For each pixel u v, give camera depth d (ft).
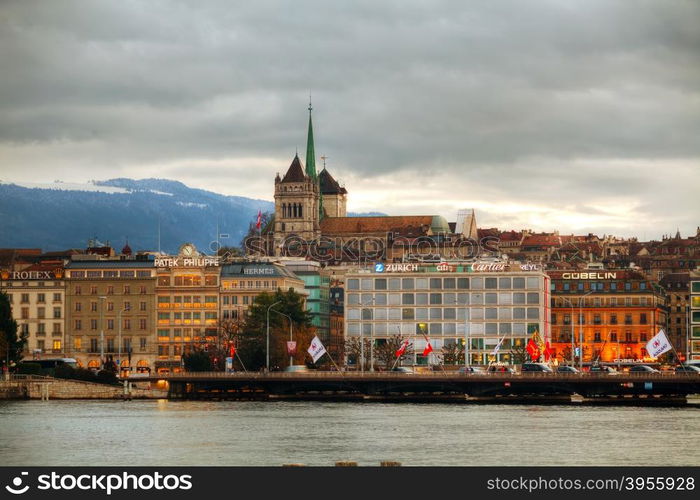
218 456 598.75
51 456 601.21
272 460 583.99
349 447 631.56
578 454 603.26
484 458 588.09
